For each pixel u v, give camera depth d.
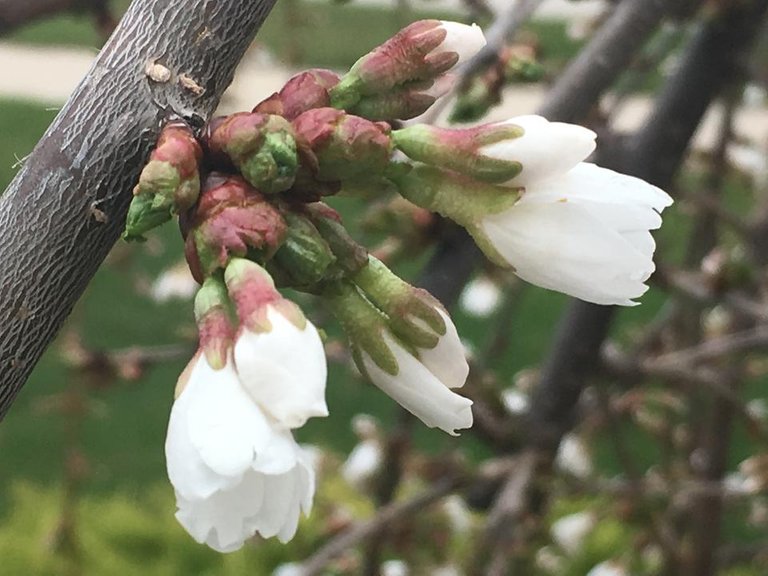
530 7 0.24
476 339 0.78
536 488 0.30
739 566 0.50
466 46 0.17
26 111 1.22
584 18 0.39
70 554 0.44
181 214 0.16
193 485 0.15
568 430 0.30
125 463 0.74
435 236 0.23
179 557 0.65
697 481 0.38
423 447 0.61
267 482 0.15
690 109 0.27
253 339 0.15
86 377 0.35
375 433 0.36
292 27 0.38
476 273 0.40
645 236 0.16
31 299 0.15
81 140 0.15
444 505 0.35
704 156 0.40
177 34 0.15
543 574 0.37
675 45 0.37
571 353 0.29
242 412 0.15
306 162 0.16
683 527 0.43
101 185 0.15
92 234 0.15
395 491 0.34
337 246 0.16
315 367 0.15
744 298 0.34
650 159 0.28
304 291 0.16
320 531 0.37
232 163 0.16
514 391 0.41
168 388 0.84
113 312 0.86
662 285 0.31
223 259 0.15
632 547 0.40
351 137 0.16
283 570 0.38
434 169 0.16
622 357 0.32
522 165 0.16
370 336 0.16
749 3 0.26
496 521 0.27
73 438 0.39
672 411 0.40
